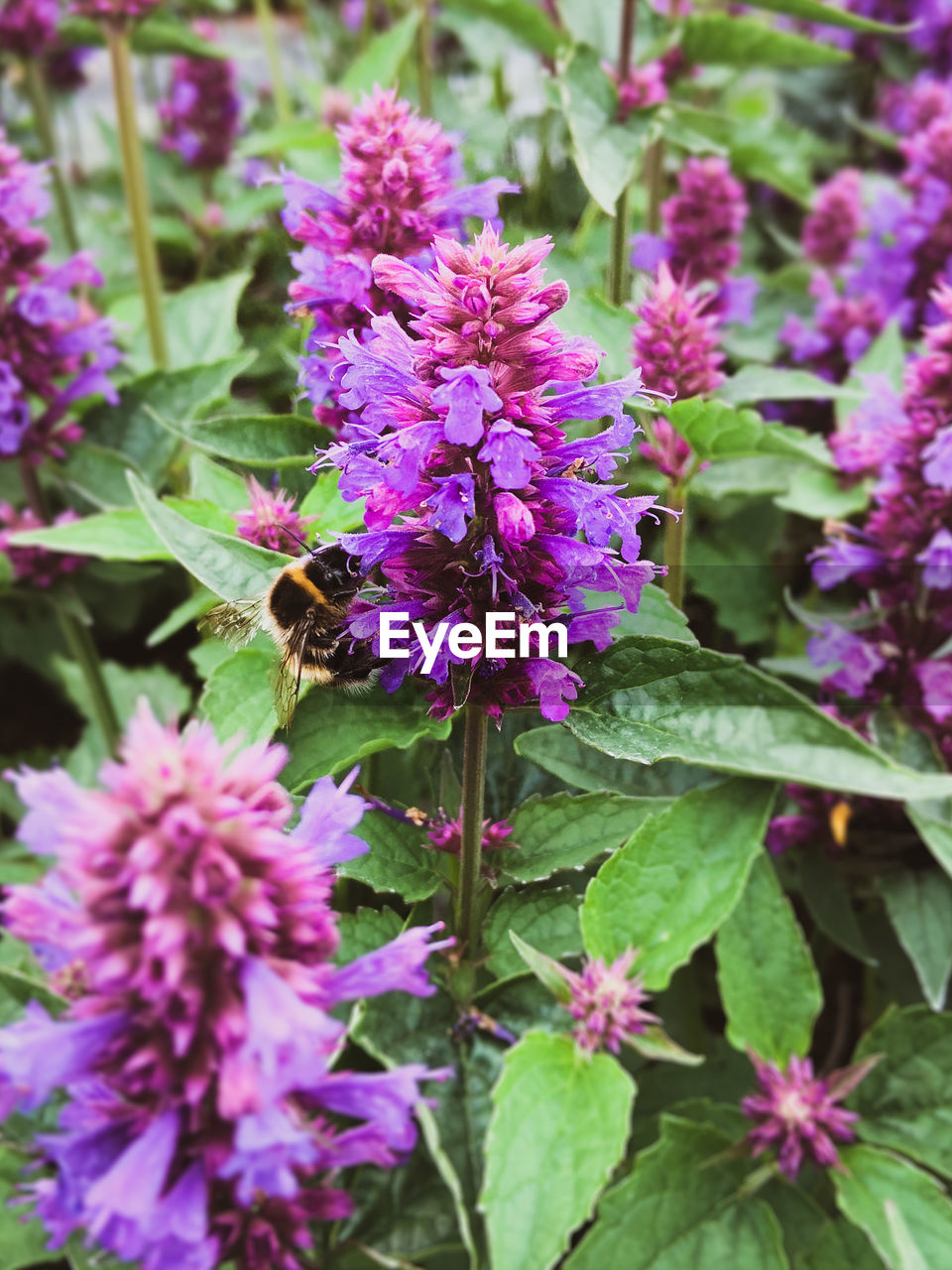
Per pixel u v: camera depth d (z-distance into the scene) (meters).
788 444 0.18
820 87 0.51
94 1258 0.12
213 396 0.24
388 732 0.16
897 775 0.15
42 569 0.24
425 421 0.12
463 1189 0.15
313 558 0.16
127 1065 0.10
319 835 0.12
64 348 0.23
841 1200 0.17
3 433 0.23
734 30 0.27
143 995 0.10
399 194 0.16
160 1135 0.10
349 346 0.12
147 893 0.09
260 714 0.17
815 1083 0.18
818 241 0.37
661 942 0.15
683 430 0.19
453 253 0.12
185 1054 0.10
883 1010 0.23
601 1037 0.15
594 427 0.20
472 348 0.12
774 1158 0.18
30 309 0.22
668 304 0.20
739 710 0.15
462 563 0.13
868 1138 0.18
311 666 0.16
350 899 0.16
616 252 0.23
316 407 0.17
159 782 0.10
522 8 0.28
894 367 0.28
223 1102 0.10
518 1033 0.15
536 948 0.16
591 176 0.21
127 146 0.30
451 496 0.12
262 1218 0.11
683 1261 0.16
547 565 0.13
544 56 0.31
